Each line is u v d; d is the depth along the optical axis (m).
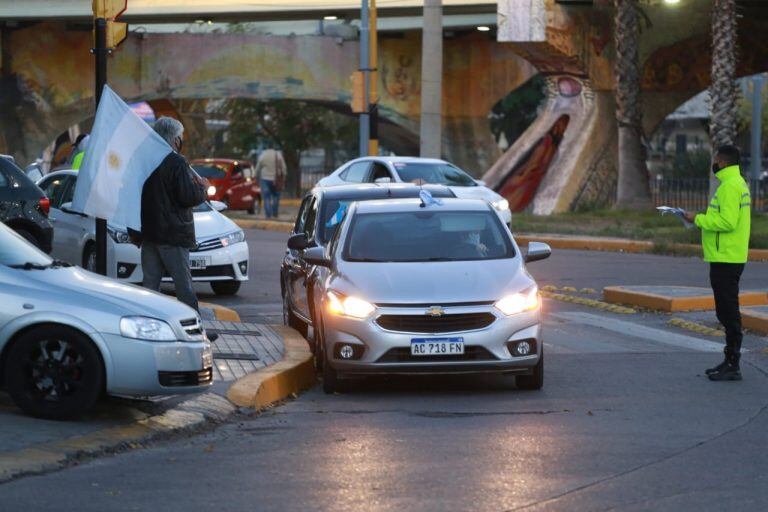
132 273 40.19
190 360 21.84
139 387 21.30
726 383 27.41
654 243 62.44
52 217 42.75
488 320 25.72
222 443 20.81
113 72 111.69
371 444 20.69
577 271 52.50
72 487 17.31
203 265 41.41
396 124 113.00
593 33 90.94
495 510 16.19
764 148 164.50
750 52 101.31
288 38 112.25
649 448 20.28
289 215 95.56
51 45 110.56
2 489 17.05
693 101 187.62
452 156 111.81
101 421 21.44
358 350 25.73
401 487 17.48
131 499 16.72
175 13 105.06
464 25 104.31
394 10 102.56
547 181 91.69
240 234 42.72
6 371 21.31
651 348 32.81
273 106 141.38
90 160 25.88
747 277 49.41
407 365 25.47
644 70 97.50
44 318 21.09
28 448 19.00
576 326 37.00
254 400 24.02
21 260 22.84
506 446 20.45
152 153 26.78
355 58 112.56
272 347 30.00
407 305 25.64
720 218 27.45
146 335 21.33
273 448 20.36
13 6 103.94
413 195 34.53
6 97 109.81
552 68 92.88
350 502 16.61
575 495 17.00
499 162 94.81
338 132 143.12
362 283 26.31
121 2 27.38
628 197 86.94
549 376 28.44
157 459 19.41
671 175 136.12
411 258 27.72
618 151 91.56
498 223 28.89
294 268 33.25
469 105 112.19
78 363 21.20
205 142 145.50
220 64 112.31
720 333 35.28
